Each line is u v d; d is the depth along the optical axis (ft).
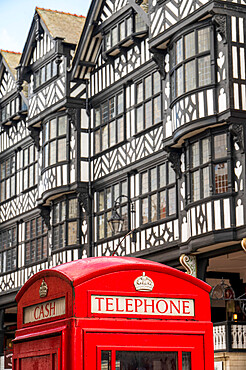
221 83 54.80
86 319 14.75
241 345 55.67
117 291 15.20
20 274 91.61
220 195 54.13
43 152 81.10
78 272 15.37
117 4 72.18
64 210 78.28
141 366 15.02
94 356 14.64
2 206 98.68
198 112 55.67
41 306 16.53
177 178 60.95
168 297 15.69
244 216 52.31
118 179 71.20
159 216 63.87
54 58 79.71
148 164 66.23
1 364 90.33
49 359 15.43
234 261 61.82
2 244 97.81
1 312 96.84
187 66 57.57
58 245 79.05
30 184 91.20
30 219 90.48
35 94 84.43
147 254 64.59
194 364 15.49
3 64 97.76
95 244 74.43
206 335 15.79
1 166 100.27
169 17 60.34
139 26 69.51
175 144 60.13
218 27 55.11
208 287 16.15
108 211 72.79
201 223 55.42
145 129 67.05
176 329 15.53
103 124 74.74
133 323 15.14
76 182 75.46
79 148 76.33
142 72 68.44
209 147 55.62
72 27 82.64
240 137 53.52
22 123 94.07
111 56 73.72
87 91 77.87
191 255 58.80
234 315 67.46
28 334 16.84
